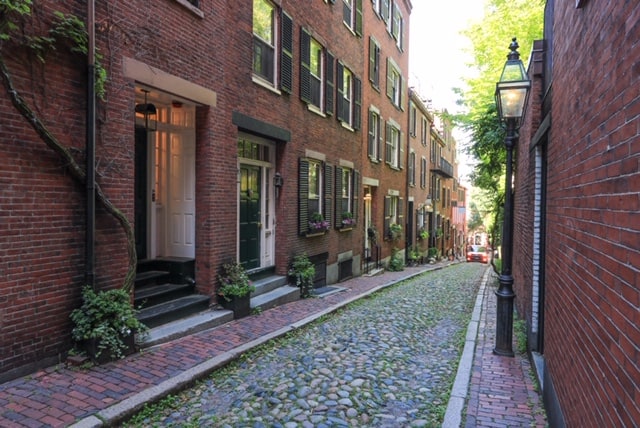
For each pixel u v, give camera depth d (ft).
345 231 45.06
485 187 55.88
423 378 17.29
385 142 59.82
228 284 24.25
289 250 33.04
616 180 7.09
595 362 8.06
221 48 24.38
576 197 10.22
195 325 20.88
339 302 32.01
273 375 16.94
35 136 14.96
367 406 14.40
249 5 27.45
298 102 33.94
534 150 20.35
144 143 24.49
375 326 25.32
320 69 38.86
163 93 20.93
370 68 52.65
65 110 15.94
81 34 16.14
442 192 111.14
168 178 25.50
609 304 7.30
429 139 91.45
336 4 41.16
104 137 17.34
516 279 31.63
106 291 17.37
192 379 15.58
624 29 6.84
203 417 13.35
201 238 23.94
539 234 19.39
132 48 18.60
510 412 13.91
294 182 33.55
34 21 14.88
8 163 14.16
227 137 25.27
